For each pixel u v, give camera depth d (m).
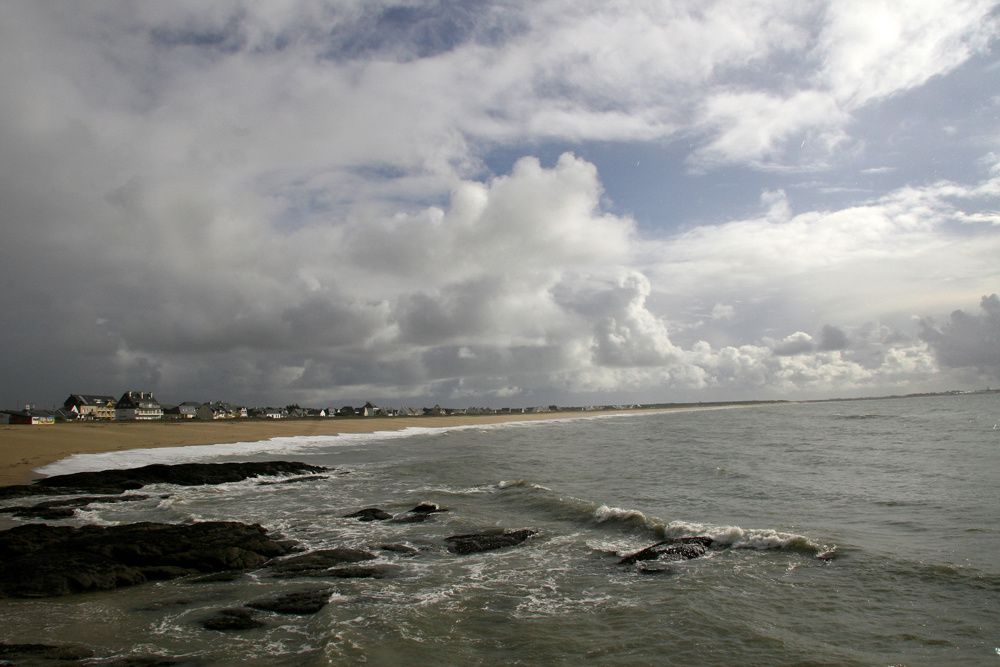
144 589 15.82
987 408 131.50
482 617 13.18
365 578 16.36
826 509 23.84
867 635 11.53
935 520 21.09
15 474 39.16
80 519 25.30
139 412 140.12
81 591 15.56
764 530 18.94
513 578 16.06
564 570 16.67
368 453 56.34
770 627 12.03
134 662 11.11
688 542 18.16
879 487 28.36
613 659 10.85
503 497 28.20
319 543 20.38
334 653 11.04
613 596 14.34
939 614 12.42
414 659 10.95
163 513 26.38
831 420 96.00
